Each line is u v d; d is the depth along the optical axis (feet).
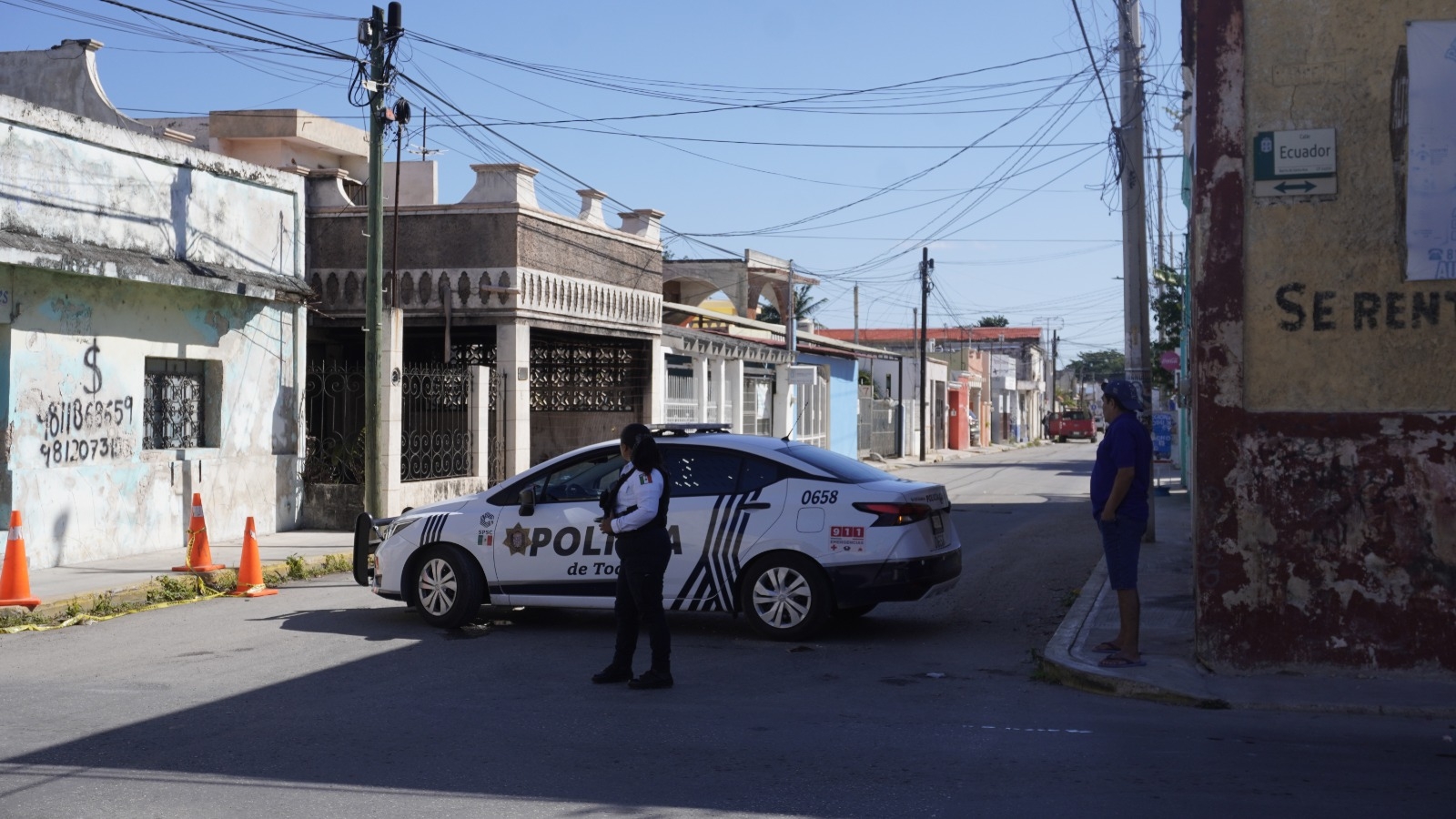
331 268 71.61
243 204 57.06
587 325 76.74
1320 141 26.71
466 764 21.17
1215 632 27.09
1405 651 26.13
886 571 31.86
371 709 25.29
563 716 24.63
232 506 56.03
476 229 69.67
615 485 27.66
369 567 38.27
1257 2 27.14
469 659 30.68
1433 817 18.15
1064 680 27.61
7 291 44.01
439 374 65.46
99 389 48.37
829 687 27.43
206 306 54.24
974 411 241.55
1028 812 18.45
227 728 23.73
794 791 19.58
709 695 26.58
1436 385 26.08
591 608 35.32
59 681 28.30
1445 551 25.89
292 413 60.39
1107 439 28.35
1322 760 21.30
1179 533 59.67
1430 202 26.13
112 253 48.19
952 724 23.93
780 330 127.24
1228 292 27.09
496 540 34.50
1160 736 22.95
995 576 46.29
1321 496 26.53
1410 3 26.35
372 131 53.26
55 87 63.10
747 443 34.06
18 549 37.88
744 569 32.86
